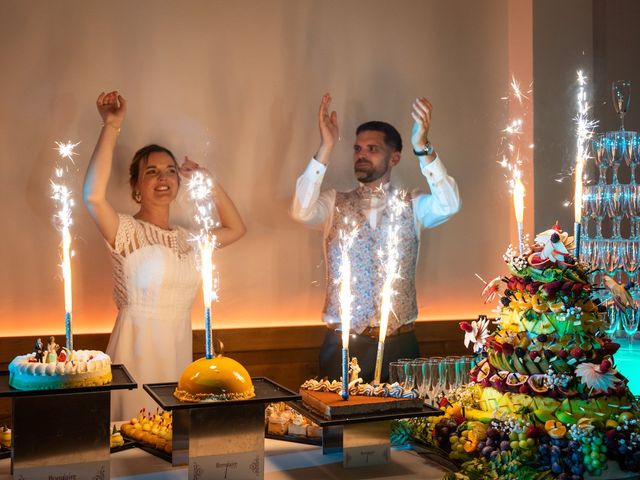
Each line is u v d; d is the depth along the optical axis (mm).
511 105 5117
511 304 2156
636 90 5105
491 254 5137
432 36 5008
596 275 3652
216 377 1934
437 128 5016
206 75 4535
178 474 1978
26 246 4195
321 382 2240
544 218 4902
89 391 1863
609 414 1983
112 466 2049
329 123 4016
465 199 5082
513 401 2047
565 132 4969
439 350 4914
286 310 4684
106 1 4344
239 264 4586
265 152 4645
